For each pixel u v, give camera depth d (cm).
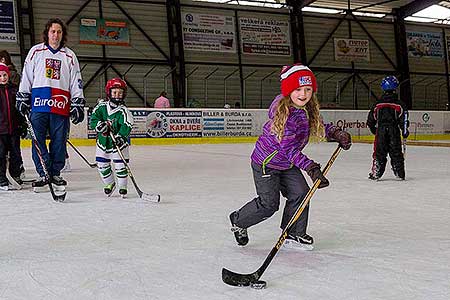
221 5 2134
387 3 2345
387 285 255
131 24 1980
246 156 1098
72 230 373
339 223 403
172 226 388
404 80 2397
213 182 654
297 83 286
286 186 316
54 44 557
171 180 673
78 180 664
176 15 2036
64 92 558
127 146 522
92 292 244
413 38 2466
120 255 307
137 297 238
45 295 241
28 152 1177
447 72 2533
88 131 1477
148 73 2002
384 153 688
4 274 271
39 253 312
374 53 2395
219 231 372
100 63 1925
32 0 1834
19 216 426
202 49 2098
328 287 252
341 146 294
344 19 2345
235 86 2158
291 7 2239
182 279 263
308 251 318
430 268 285
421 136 1919
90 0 1920
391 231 376
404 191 586
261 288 249
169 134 1570
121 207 470
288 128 288
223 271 257
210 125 1636
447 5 2450
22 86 550
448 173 785
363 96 2369
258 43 2189
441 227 391
